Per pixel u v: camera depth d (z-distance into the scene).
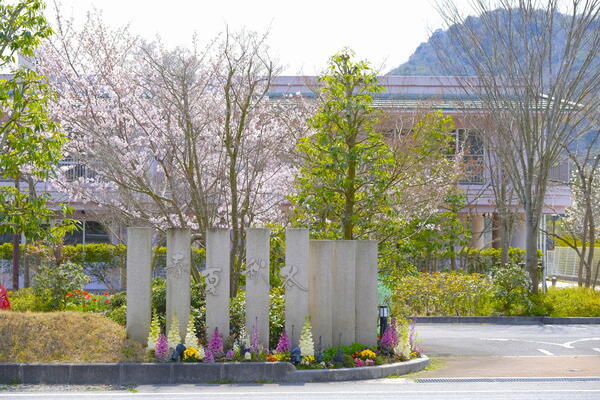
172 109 13.80
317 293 11.37
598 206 33.72
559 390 9.42
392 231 14.77
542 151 19.95
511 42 19.23
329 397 8.76
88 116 13.55
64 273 15.91
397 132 21.11
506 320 18.50
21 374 9.76
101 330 10.73
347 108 13.16
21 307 15.30
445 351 13.49
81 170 18.06
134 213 14.70
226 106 13.27
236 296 13.11
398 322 12.50
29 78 11.97
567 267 36.22
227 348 10.84
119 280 24.02
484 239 29.58
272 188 15.59
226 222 14.35
